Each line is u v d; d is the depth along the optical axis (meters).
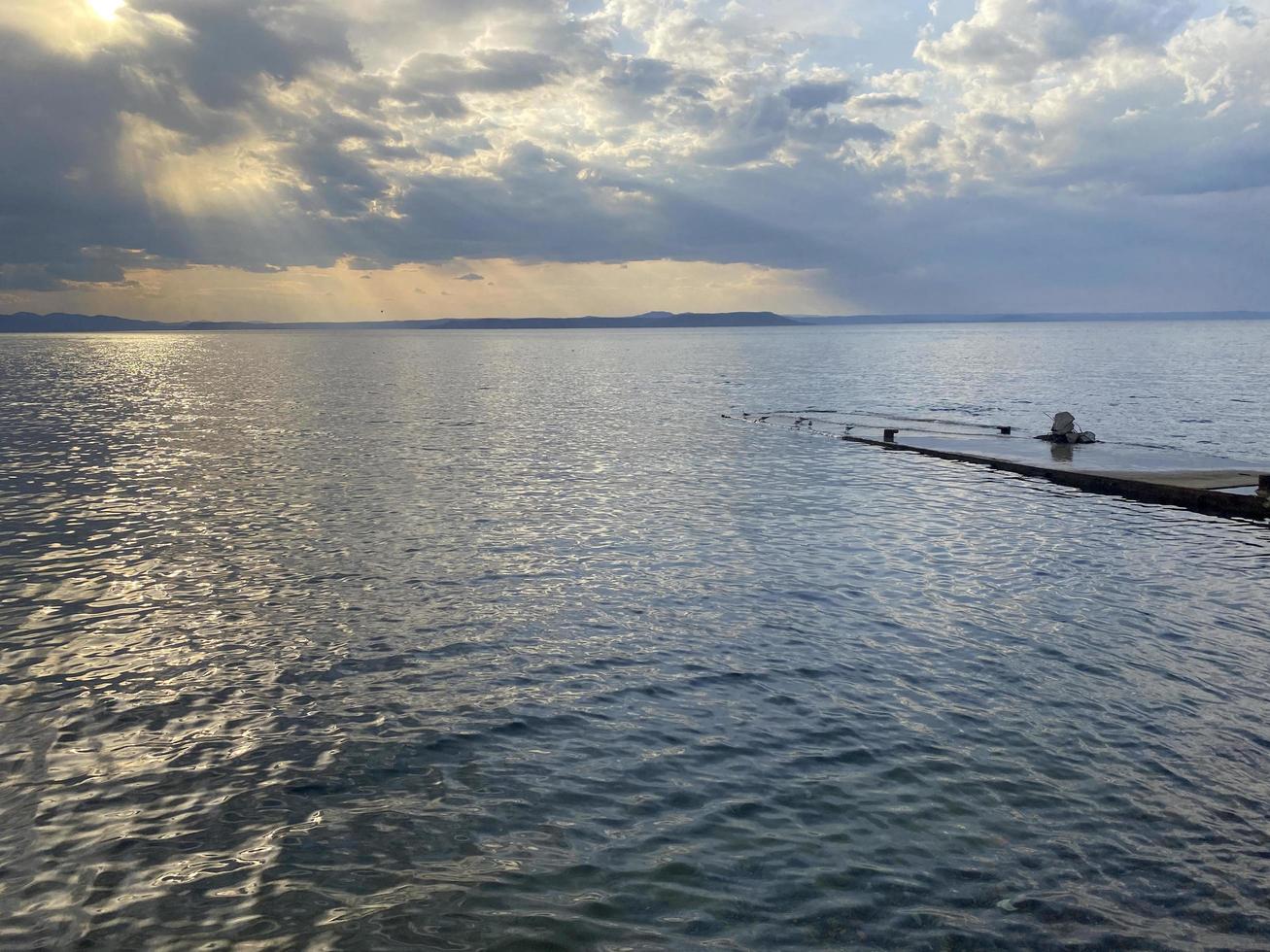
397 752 12.20
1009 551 23.28
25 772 11.51
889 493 31.28
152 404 65.56
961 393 74.62
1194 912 8.86
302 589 19.58
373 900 9.01
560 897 9.06
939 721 13.23
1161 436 46.41
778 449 42.59
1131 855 9.83
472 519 26.81
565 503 29.38
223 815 10.57
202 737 12.57
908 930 8.59
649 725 13.10
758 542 24.23
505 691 14.29
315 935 8.46
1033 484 33.03
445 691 14.27
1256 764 11.88
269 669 15.05
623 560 22.31
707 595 19.38
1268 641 16.53
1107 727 12.99
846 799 11.02
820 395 74.88
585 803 10.90
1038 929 8.60
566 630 17.12
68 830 10.22
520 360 148.25
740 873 9.48
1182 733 12.77
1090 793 11.14
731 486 32.78
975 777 11.55
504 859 9.73
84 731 12.69
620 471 36.03
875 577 20.84
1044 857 9.78
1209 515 27.56
